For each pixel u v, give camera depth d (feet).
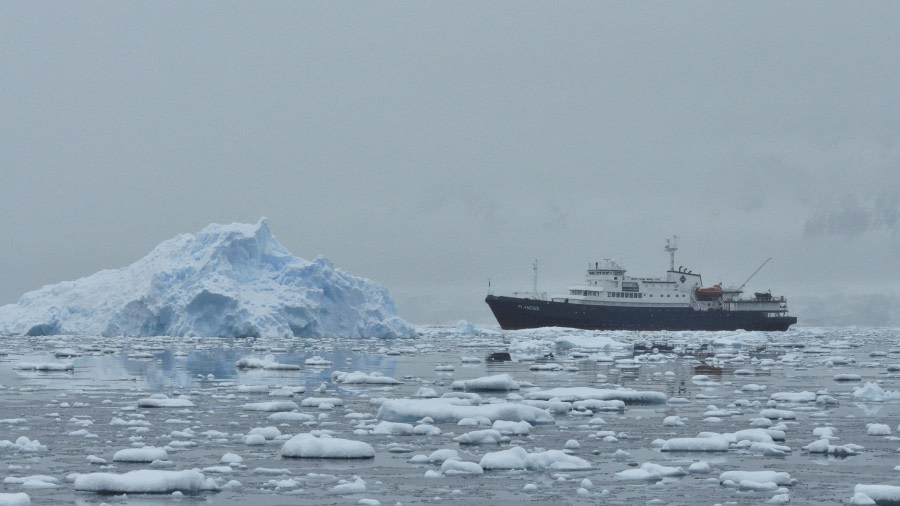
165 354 339.36
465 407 148.56
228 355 336.08
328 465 109.50
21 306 525.75
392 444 124.36
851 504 90.74
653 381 236.63
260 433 129.70
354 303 500.33
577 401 172.24
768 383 236.02
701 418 156.97
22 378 233.14
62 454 115.85
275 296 475.31
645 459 115.65
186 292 470.80
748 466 111.45
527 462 107.76
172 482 94.07
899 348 494.59
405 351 393.91
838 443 130.11
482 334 634.43
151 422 146.30
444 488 97.55
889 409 173.17
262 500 91.30
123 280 506.48
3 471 104.12
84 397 186.19
